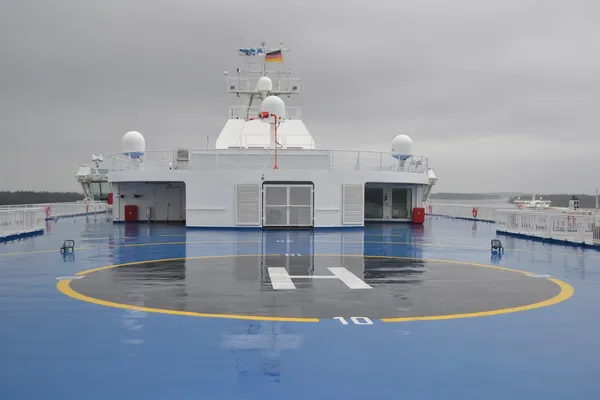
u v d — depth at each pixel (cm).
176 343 682
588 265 1407
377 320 805
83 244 1875
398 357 632
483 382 558
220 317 818
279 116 2697
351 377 568
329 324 779
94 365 601
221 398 513
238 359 622
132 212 3008
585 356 642
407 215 3139
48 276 1195
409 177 2784
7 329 746
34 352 646
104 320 797
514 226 2303
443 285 1103
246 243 1912
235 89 3148
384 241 2014
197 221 2567
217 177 2559
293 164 2664
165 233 2325
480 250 1739
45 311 855
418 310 872
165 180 2612
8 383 550
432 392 531
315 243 1925
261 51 3173
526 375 579
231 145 2972
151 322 786
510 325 780
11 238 2058
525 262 1462
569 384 555
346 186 2608
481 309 881
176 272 1255
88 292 1011
